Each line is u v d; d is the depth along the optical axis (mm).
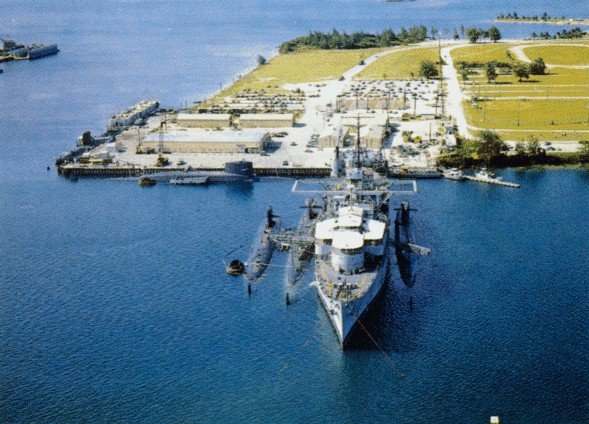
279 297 181000
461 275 188750
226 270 195875
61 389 148500
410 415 138875
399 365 152750
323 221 195500
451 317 169125
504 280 185500
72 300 183250
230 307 177125
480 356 154250
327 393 145750
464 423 135750
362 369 152250
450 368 150875
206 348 160875
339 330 159250
